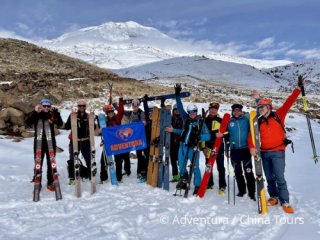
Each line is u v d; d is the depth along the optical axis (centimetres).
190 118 927
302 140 1798
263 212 744
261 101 781
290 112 2877
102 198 872
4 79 2862
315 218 711
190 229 671
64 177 1072
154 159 988
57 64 4594
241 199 859
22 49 5006
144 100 1072
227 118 858
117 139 1008
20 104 1678
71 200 855
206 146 917
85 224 692
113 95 2794
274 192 809
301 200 831
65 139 1569
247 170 852
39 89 2542
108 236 630
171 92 3212
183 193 920
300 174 1090
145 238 630
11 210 770
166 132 962
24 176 1064
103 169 1030
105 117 1053
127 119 1096
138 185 1002
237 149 853
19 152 1329
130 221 707
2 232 647
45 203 829
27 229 666
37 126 883
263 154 792
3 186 958
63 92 2638
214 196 886
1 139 1498
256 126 784
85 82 3256
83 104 966
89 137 985
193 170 885
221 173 911
